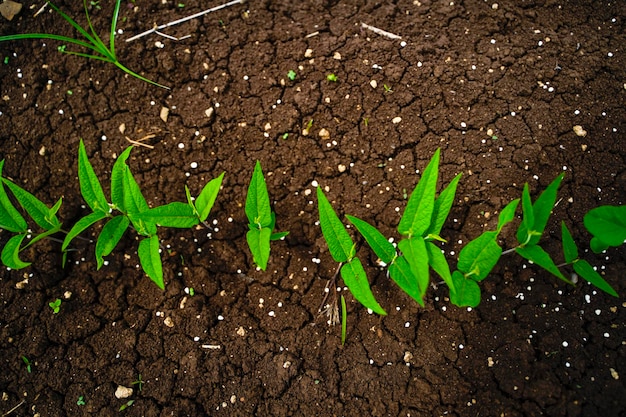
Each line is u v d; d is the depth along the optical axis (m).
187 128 0.71
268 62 0.72
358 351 0.66
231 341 0.67
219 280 0.69
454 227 0.68
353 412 0.65
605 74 0.70
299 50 0.72
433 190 0.57
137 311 0.68
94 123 0.72
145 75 0.72
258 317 0.68
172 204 0.61
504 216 0.59
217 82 0.72
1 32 0.73
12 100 0.72
